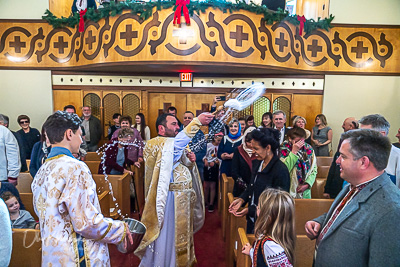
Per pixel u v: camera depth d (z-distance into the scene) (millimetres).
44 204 1410
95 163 4496
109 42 5133
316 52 6195
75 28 6016
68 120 1519
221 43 4914
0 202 1180
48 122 1499
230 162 4172
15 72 6480
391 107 6336
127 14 4973
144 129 5992
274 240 1476
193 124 2348
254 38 5035
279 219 1496
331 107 6480
